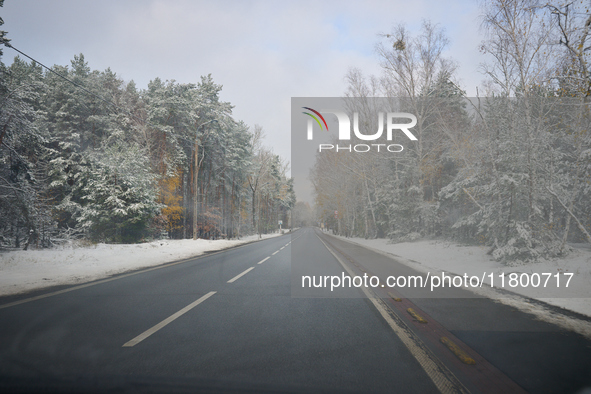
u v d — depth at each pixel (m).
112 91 39.53
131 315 5.40
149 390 2.89
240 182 54.56
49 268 10.94
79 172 28.41
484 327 4.84
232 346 4.02
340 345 4.09
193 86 38.88
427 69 25.28
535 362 3.56
